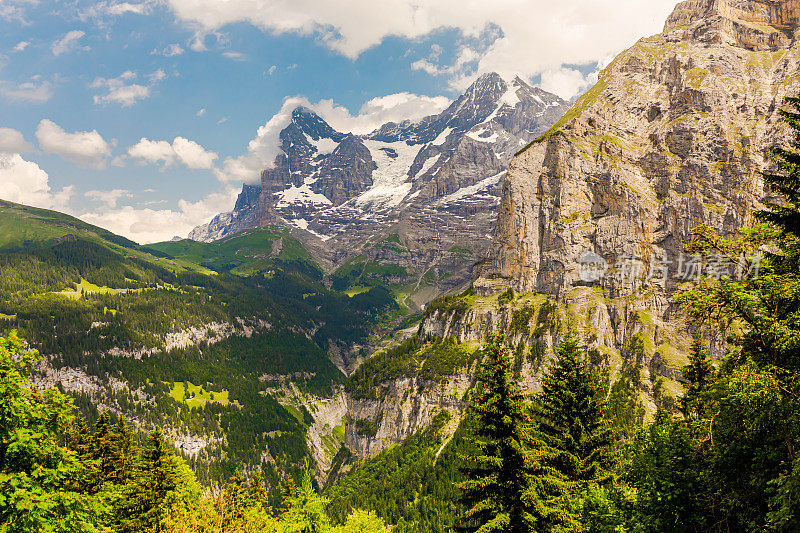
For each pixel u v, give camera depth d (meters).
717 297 30.55
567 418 49.19
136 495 64.69
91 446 73.75
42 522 28.05
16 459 29.78
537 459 41.28
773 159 32.31
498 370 40.03
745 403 26.39
